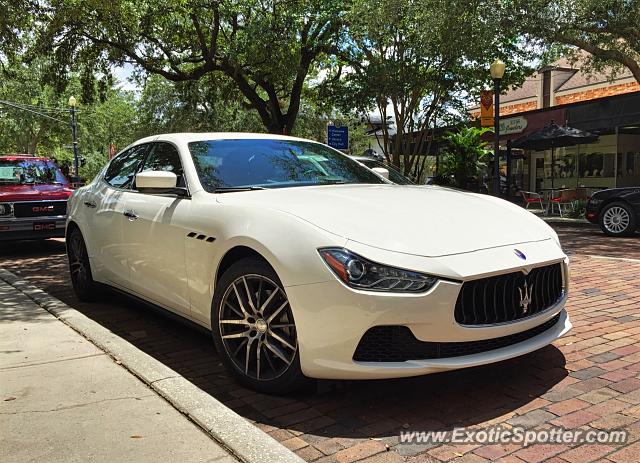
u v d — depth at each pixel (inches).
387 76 626.2
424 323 113.0
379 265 113.8
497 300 123.1
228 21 673.6
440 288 113.6
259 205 136.6
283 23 637.3
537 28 541.0
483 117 577.3
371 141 1509.6
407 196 151.8
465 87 662.5
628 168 850.1
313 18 665.0
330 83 781.9
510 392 132.1
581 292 232.2
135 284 182.7
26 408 116.2
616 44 642.8
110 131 1779.0
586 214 472.4
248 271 130.9
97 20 600.1
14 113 1467.8
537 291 132.7
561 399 127.7
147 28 662.5
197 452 99.1
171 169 173.2
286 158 177.8
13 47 469.4
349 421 118.9
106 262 201.5
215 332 140.9
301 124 1378.0
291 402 129.1
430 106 695.7
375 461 102.3
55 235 375.9
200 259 146.3
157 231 164.7
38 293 220.2
